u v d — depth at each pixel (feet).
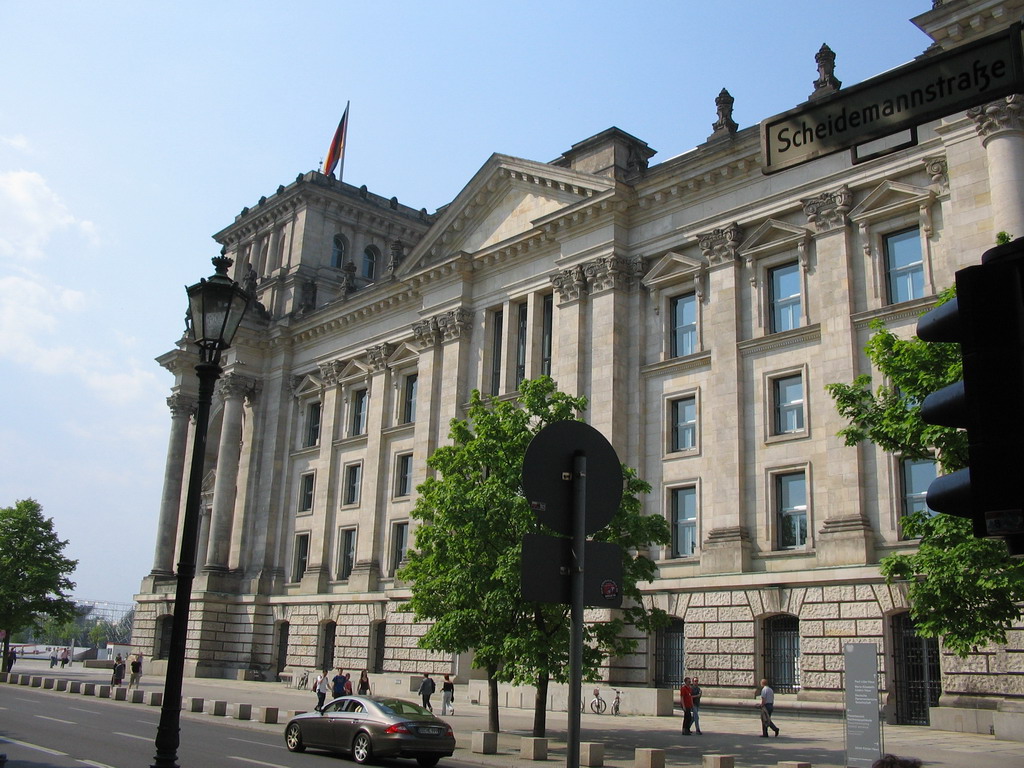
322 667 214.48
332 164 288.51
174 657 44.57
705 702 135.13
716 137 159.94
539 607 102.12
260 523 243.60
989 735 103.50
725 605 136.77
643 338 162.81
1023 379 15.06
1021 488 14.74
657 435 156.35
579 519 26.68
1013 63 20.79
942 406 17.04
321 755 89.35
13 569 267.80
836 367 133.90
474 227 203.72
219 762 76.33
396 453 212.43
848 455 129.18
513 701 154.61
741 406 145.38
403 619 193.67
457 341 197.16
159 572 259.80
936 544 75.36
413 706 88.84
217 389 274.77
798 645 130.11
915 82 22.21
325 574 222.28
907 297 131.44
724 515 142.10
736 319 148.36
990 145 117.08
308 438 244.22
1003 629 75.41
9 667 270.87
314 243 267.80
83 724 106.73
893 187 132.57
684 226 158.92
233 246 296.51
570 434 27.37
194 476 48.29
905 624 119.65
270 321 259.60
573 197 178.81
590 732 112.57
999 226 114.01
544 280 181.68
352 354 232.12
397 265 227.81
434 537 109.50
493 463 110.73
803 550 132.26
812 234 141.90
